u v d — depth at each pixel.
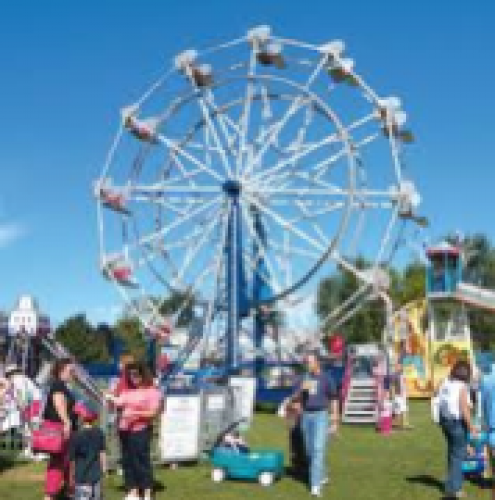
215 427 14.88
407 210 30.86
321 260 30.44
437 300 33.28
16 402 15.23
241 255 31.45
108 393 12.96
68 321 67.38
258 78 32.22
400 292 70.31
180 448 14.16
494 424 10.77
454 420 11.37
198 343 31.39
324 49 31.62
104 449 10.30
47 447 10.45
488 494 11.73
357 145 31.30
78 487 10.09
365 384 23.47
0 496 11.48
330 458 15.56
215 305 31.47
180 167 32.75
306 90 31.64
